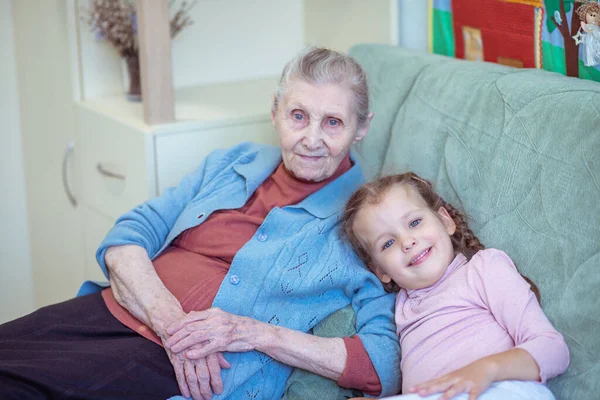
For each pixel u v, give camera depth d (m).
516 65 1.84
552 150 1.44
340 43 2.39
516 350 1.28
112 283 1.67
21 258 2.74
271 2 2.54
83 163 2.30
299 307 1.57
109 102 2.26
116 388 1.40
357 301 1.58
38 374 1.37
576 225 1.37
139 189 2.02
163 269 1.67
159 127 1.96
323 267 1.56
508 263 1.44
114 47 2.28
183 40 2.42
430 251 1.49
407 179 1.57
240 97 2.32
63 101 2.33
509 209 1.50
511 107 1.55
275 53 2.60
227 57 2.52
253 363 1.50
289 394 1.53
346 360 1.46
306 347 1.46
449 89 1.71
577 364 1.32
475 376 1.23
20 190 2.68
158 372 1.47
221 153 1.85
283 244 1.58
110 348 1.49
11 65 2.54
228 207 1.71
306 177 1.64
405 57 1.90
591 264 1.33
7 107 2.57
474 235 1.56
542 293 1.41
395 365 1.48
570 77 1.58
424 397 1.23
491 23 1.88
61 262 2.58
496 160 1.54
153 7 1.91
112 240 1.68
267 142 2.15
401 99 1.84
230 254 1.65
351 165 1.78
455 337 1.40
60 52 2.28
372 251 1.55
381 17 2.18
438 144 1.69
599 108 1.39
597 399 1.28
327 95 1.58
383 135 1.86
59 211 2.50
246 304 1.56
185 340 1.44
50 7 2.27
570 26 1.67
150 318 1.53
